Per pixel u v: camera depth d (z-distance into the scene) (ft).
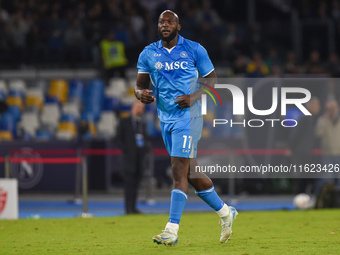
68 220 101.50
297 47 254.27
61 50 224.53
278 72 207.51
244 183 168.25
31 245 71.67
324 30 254.06
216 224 97.14
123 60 219.82
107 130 205.05
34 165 170.71
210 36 231.09
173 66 66.74
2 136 190.60
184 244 71.10
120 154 174.60
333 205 131.44
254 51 248.52
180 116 66.74
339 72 212.02
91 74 224.33
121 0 239.71
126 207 128.06
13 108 203.31
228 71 215.72
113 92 217.15
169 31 66.80
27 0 235.81
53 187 171.63
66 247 69.82
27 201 168.45
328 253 63.87
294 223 96.48
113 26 231.50
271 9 292.20
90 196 174.29
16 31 226.99
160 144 178.70
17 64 224.12
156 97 68.80
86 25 227.81
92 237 79.51
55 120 208.03
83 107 214.48
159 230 87.92
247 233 82.89
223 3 285.02
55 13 231.30
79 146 175.42
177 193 65.87
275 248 67.62
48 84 222.07
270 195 167.63
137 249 67.36
